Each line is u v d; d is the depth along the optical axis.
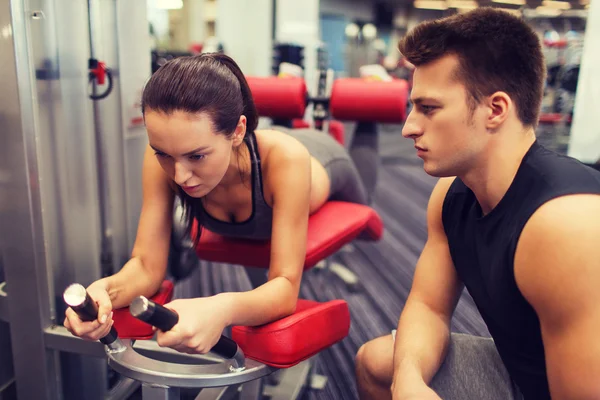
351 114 1.95
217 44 5.33
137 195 1.56
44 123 1.19
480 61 0.66
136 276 0.97
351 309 2.10
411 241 3.04
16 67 0.99
